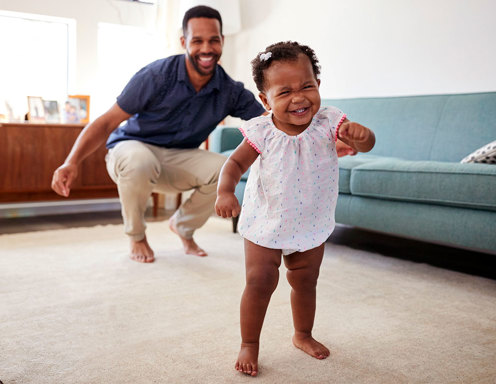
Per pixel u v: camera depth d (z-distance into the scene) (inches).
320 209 50.0
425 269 91.1
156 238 109.1
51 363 49.8
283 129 49.4
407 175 85.9
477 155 86.8
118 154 88.7
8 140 117.3
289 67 46.1
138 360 50.9
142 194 88.3
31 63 141.5
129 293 72.1
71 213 140.5
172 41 151.6
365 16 134.6
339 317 64.9
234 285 77.3
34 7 133.7
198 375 47.9
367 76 135.3
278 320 62.9
